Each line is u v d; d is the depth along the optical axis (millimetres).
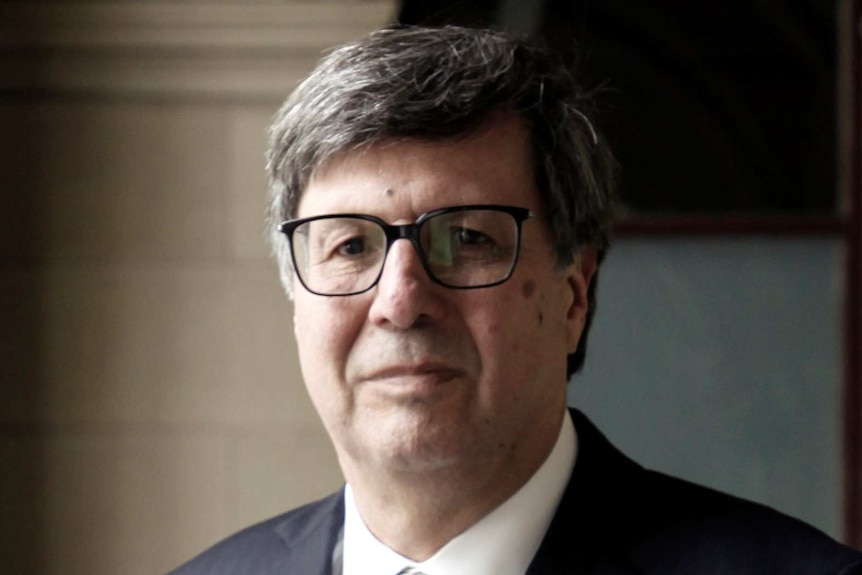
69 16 3322
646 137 3549
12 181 3408
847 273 3502
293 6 3291
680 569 1736
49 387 3400
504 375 1706
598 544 1801
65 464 3396
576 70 3111
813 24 3539
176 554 3375
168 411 3387
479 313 1688
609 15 3561
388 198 1679
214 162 3383
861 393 3486
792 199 3535
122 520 3385
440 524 1806
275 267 3375
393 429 1686
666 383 3559
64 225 3406
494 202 1704
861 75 3506
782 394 3535
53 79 3361
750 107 3545
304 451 3365
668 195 3559
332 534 2064
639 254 3564
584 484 1876
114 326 3398
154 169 3396
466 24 3500
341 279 1719
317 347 1747
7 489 3396
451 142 1690
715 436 3547
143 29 3320
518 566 1806
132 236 3400
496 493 1806
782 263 3539
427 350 1673
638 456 3561
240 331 3383
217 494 3373
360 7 3281
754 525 1776
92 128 3400
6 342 3400
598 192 1922
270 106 3367
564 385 1891
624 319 3572
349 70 1729
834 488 3510
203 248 3395
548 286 1789
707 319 3551
